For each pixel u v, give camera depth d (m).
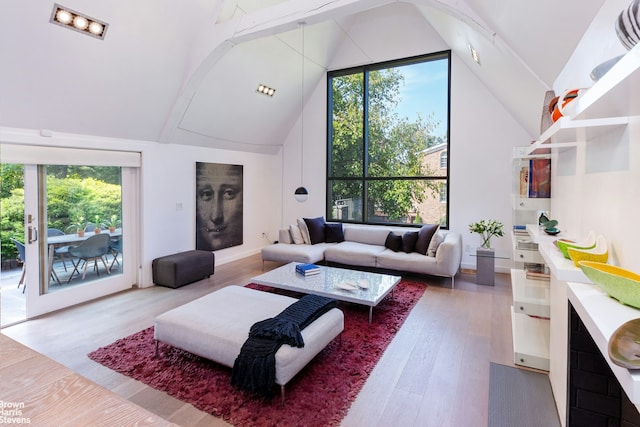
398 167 5.98
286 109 6.24
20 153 3.24
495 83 4.08
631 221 1.08
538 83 2.55
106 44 3.22
